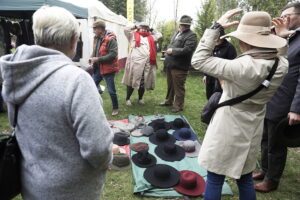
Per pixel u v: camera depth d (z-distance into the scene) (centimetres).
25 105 108
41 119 106
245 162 176
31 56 104
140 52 499
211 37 163
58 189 110
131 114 484
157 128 400
